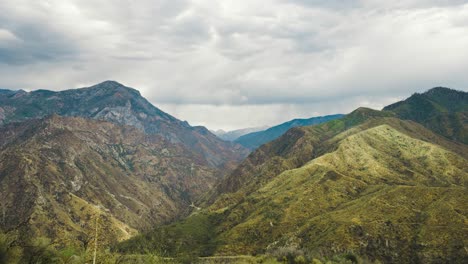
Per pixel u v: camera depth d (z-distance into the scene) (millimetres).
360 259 168500
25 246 50938
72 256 54594
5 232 50875
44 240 53281
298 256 147750
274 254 157125
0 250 47312
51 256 53938
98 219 57344
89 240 55469
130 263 61438
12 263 47562
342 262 157625
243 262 156375
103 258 53750
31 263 51156
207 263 169625
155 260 68062
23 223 54031
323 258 155625
